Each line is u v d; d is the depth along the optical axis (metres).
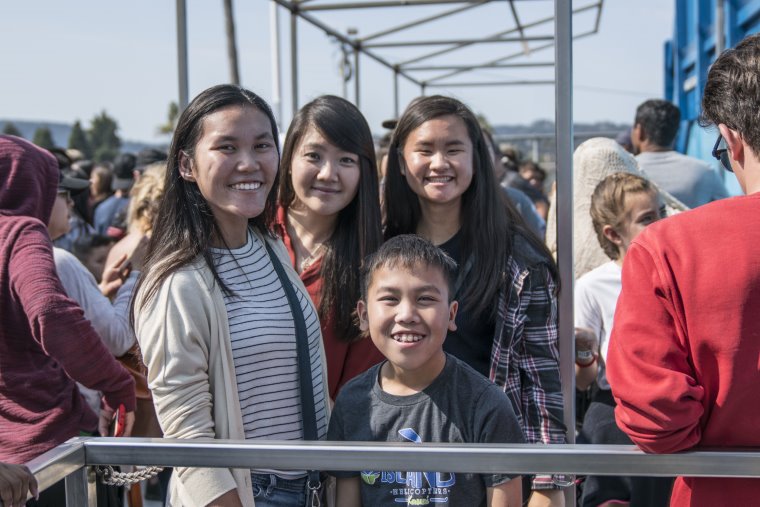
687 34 7.02
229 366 1.78
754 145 1.39
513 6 5.85
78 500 1.59
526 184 7.19
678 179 4.34
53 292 2.00
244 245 1.96
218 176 1.83
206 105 1.86
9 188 2.18
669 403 1.33
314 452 1.47
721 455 1.38
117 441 1.56
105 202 6.38
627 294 1.44
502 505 1.76
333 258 2.43
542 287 2.19
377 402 1.87
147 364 1.76
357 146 2.41
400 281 1.79
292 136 2.47
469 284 2.23
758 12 4.79
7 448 2.11
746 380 1.34
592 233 3.37
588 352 2.72
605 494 2.64
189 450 1.52
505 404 1.81
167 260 1.79
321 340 2.09
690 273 1.36
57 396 2.19
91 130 91.88
